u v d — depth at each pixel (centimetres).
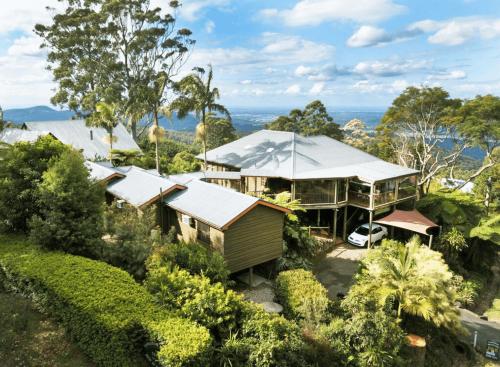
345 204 3002
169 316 1066
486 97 3828
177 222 2166
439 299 1652
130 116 4716
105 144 4441
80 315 1045
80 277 1207
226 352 1069
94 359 1009
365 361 1354
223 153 3622
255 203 1866
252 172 2969
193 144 6506
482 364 1911
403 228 2961
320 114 7112
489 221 3078
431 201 3378
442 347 1873
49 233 1424
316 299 1564
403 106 4406
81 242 1498
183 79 3559
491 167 4191
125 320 1007
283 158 3166
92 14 5241
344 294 2033
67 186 1532
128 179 2531
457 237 2964
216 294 1215
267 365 1060
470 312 2473
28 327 1102
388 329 1448
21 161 1653
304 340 1267
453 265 3019
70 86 5594
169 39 5719
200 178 2875
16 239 1540
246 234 1902
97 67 5600
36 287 1198
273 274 2134
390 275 1723
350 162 3362
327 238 2938
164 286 1215
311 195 2909
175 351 919
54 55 5528
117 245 1545
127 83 5691
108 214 1716
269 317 1227
